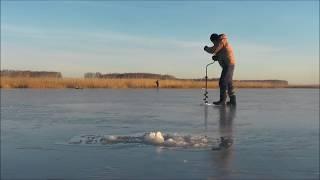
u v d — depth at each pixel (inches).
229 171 198.1
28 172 197.0
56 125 367.2
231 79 603.8
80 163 214.7
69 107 580.1
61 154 235.3
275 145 262.8
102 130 332.8
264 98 892.0
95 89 1496.1
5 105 619.5
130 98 841.5
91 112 495.5
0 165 210.1
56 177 188.9
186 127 352.8
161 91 1295.5
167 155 232.1
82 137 293.3
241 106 607.2
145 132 319.9
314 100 807.1
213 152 240.1
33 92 1153.4
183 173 194.2
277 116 448.1
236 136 299.6
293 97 951.6
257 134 309.3
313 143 270.2
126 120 407.5
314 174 193.3
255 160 220.1
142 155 231.8
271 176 189.8
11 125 366.3
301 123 382.0
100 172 195.9
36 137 295.6
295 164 211.8
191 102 699.4
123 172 196.1
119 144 264.7
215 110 525.3
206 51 595.5
